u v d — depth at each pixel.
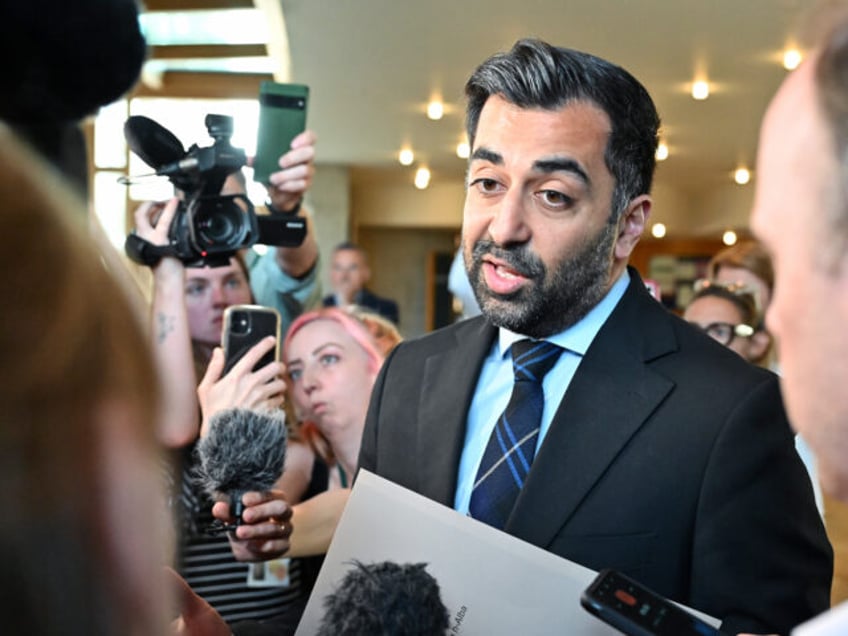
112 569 0.43
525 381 1.20
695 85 7.45
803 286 0.53
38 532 0.41
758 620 1.03
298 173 1.64
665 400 1.13
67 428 0.41
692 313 2.64
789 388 0.57
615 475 1.11
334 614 0.98
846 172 0.50
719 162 10.45
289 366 1.83
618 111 1.12
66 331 0.42
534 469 1.13
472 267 1.17
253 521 1.26
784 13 5.71
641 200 1.18
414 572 0.99
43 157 0.61
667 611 0.85
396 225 13.19
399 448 1.28
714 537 1.06
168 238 1.50
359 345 1.81
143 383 0.44
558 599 0.99
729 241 12.86
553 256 1.12
